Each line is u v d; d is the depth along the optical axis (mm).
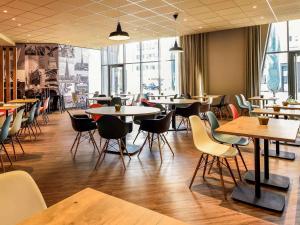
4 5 6316
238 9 7047
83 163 4207
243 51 9438
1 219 1108
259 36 9055
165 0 6156
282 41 8945
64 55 12344
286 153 4531
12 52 11008
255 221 2365
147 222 896
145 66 12500
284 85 9062
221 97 9312
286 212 2523
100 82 14445
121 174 3652
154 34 10180
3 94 9445
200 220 2395
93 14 7211
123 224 886
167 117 4238
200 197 2875
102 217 934
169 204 2713
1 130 3746
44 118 9109
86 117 4785
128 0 6090
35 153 4867
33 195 1205
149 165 4047
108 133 3834
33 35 10031
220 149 3049
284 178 3318
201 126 3285
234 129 2588
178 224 885
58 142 5777
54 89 12047
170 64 11633
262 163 4074
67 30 9188
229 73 9781
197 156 4527
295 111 4215
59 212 973
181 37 10617
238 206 2660
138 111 4312
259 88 9180
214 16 7695
